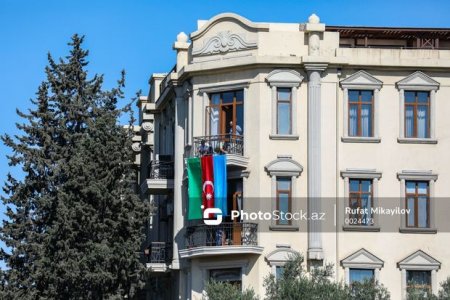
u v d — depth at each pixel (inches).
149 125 3011.8
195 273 2450.8
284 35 2469.2
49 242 2477.9
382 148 2458.2
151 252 2647.6
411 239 2436.0
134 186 3154.5
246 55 2461.9
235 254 2405.3
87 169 2468.0
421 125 2480.3
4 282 2598.4
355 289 2210.9
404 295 2416.3
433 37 2544.3
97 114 2677.2
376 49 2470.5
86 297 2455.7
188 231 2458.2
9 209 2659.9
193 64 2501.2
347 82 2460.6
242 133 2458.2
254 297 2230.6
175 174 2564.0
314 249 2396.7
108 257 2431.1
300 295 2156.7
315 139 2431.1
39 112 2689.5
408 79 2470.5
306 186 2428.6
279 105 2453.2
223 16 2496.3
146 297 2982.3
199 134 2492.6
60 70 2714.1
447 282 2250.2
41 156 2664.9
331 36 2468.0
